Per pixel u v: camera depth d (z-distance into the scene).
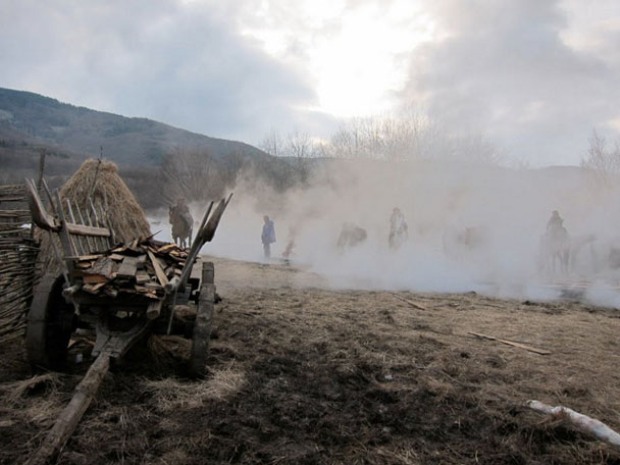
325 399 4.34
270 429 3.65
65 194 7.30
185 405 3.99
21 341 5.45
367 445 3.55
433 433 3.79
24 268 5.59
